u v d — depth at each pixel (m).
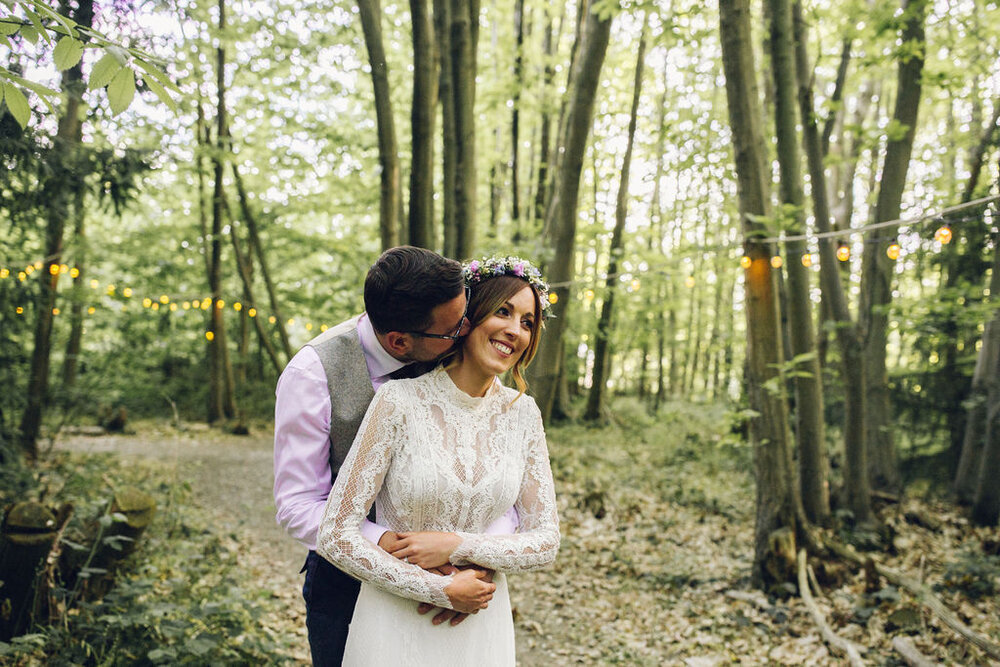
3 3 1.51
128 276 15.40
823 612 4.95
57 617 3.26
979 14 8.63
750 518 7.54
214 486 8.71
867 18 7.11
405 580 1.62
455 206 6.21
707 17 10.42
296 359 1.83
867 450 8.73
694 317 20.98
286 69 10.13
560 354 5.40
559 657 4.32
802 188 6.18
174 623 3.08
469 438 1.79
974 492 8.51
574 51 11.25
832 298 7.19
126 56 1.55
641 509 7.78
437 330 1.74
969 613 4.87
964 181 9.64
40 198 4.80
